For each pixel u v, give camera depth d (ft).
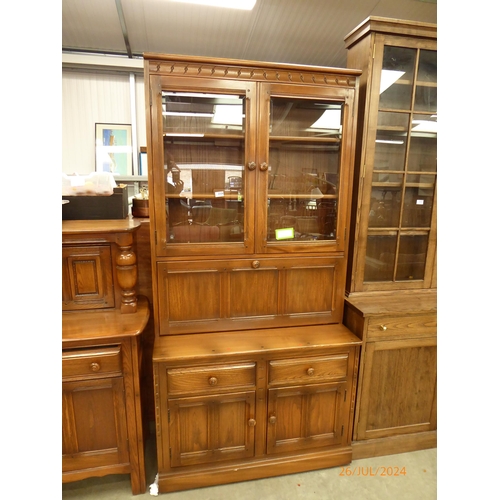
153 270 4.88
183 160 5.01
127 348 4.42
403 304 5.36
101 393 4.47
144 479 4.79
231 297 5.19
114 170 12.33
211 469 4.90
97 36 10.11
